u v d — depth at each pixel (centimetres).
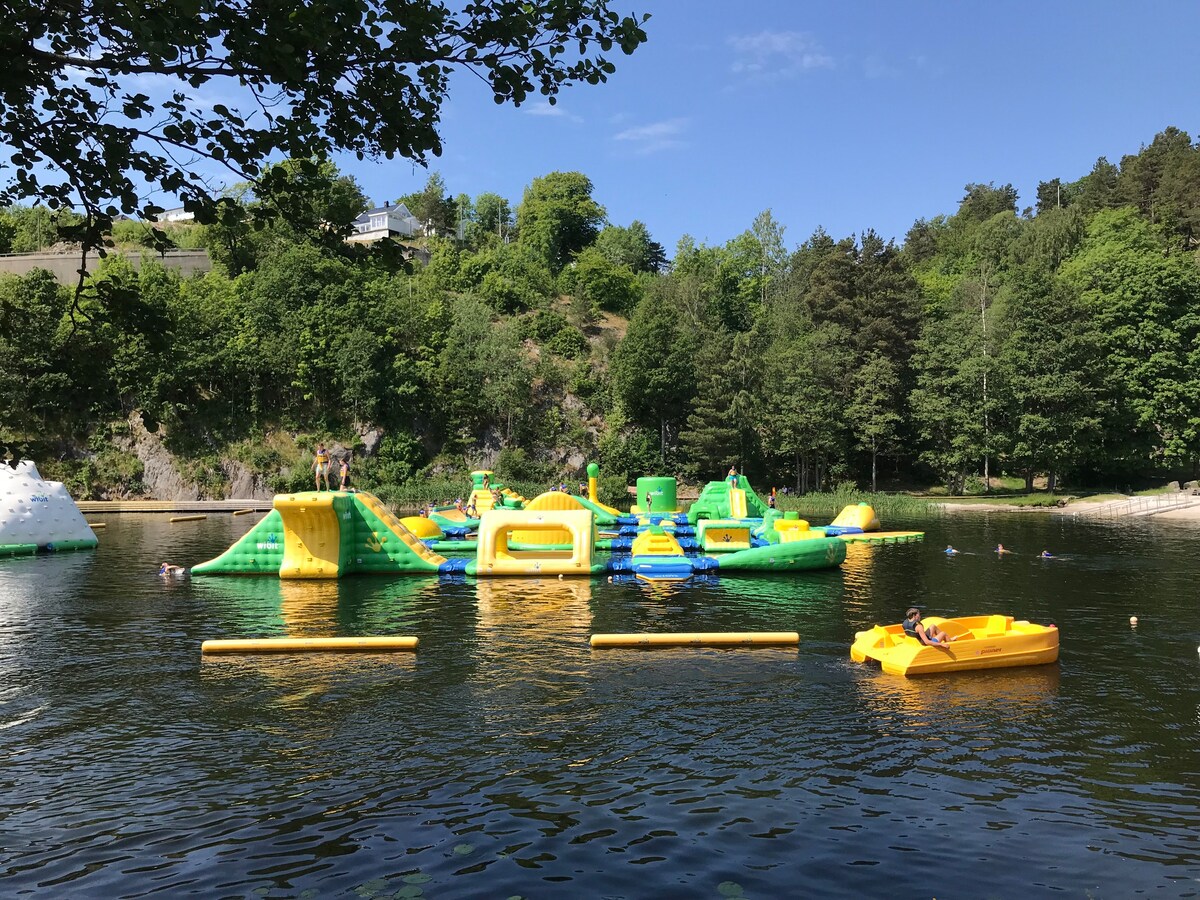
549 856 810
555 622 1897
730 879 770
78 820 889
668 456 7088
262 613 1998
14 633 1780
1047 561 3019
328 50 623
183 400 6388
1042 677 1451
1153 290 6350
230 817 895
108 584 2462
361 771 1019
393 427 6856
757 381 6812
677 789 970
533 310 8644
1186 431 6178
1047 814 912
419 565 2653
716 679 1420
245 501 5712
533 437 7206
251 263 7444
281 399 6769
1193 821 898
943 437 6706
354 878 769
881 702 1297
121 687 1376
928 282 8906
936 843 844
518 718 1214
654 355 7081
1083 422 5962
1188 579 2567
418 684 1388
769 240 9788
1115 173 11269
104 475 5919
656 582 2520
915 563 2973
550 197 11200
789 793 961
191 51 601
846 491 6500
